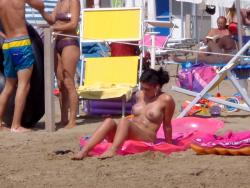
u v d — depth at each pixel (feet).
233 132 34.91
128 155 29.30
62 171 26.86
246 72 47.14
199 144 29.71
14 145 33.42
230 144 29.32
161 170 26.55
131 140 30.40
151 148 30.04
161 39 75.00
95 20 47.98
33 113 40.50
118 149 29.40
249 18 62.85
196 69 45.62
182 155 29.73
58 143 33.91
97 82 45.91
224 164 27.55
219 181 24.48
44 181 25.20
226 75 41.63
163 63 81.46
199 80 45.19
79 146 32.50
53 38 39.27
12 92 39.68
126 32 47.37
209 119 37.45
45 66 38.58
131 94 43.16
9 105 39.75
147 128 31.22
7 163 28.81
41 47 40.73
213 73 45.60
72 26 40.06
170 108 31.53
